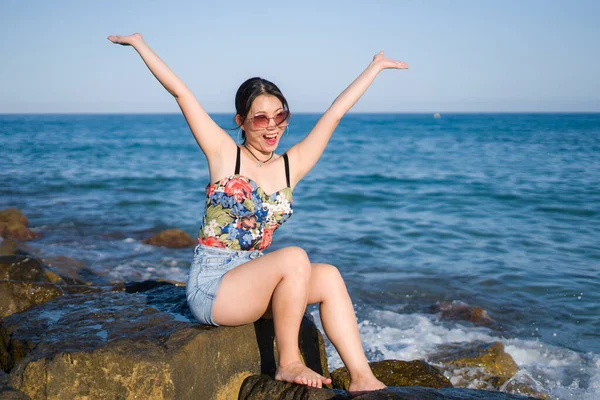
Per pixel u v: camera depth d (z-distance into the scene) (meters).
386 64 3.98
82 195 18.05
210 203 3.54
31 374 3.04
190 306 3.47
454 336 7.16
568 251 11.18
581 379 6.14
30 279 7.02
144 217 14.71
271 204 3.58
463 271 9.91
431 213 15.75
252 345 3.53
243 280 3.26
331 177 23.95
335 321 3.27
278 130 3.64
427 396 2.89
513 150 37.50
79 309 4.01
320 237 12.71
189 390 3.14
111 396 3.05
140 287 5.22
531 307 8.16
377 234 12.98
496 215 15.20
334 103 3.84
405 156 34.66
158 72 3.45
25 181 20.59
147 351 3.09
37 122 122.88
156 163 29.52
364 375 3.17
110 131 76.00
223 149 3.56
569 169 25.28
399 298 8.60
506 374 6.19
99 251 11.04
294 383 3.14
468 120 139.00
